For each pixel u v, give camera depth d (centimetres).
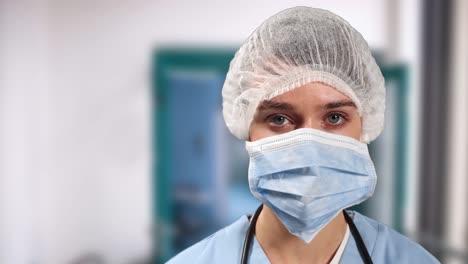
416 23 221
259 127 74
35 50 222
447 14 201
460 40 201
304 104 70
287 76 70
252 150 74
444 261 201
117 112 231
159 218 235
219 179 248
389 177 231
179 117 240
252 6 226
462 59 203
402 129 225
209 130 243
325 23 75
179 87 237
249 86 75
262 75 73
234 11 226
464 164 208
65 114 232
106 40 229
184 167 244
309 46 73
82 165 234
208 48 228
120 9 229
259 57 75
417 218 218
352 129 73
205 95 238
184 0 228
